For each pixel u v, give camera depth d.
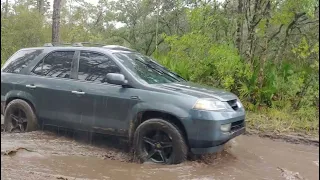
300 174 5.08
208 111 4.83
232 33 10.27
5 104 6.50
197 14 9.88
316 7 9.15
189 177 4.53
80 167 4.78
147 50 25.45
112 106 5.39
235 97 5.61
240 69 9.14
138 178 4.43
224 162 5.34
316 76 8.74
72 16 25.28
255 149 6.23
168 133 4.97
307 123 7.84
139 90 5.26
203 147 4.86
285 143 6.77
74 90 5.73
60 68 6.12
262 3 9.41
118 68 5.57
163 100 5.06
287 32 9.83
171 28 20.58
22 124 6.30
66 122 5.83
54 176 4.27
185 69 9.88
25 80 6.30
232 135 5.07
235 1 10.29
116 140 5.93
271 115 8.35
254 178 4.69
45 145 5.65
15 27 21.11
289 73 9.28
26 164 4.71
